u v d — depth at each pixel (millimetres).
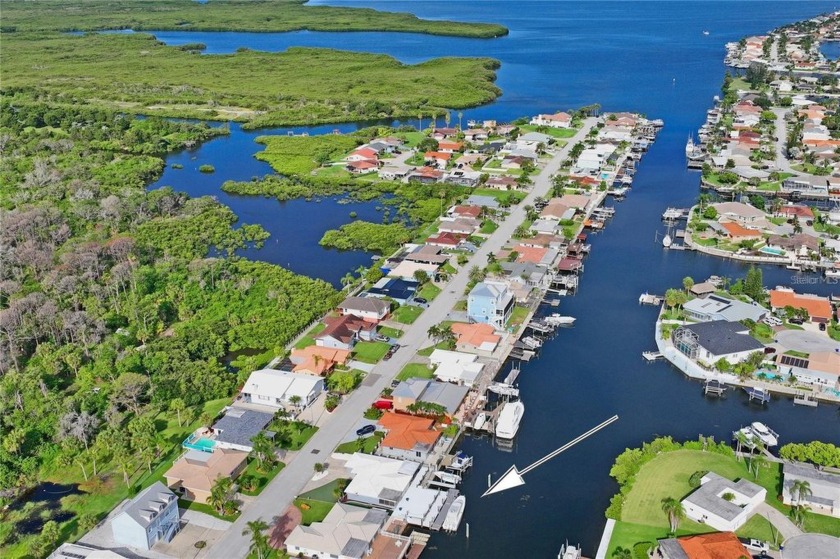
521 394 183750
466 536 137750
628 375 191250
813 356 186625
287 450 160500
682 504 139125
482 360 195875
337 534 132000
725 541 126875
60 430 164875
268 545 133125
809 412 174125
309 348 198875
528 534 138250
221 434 162750
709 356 191500
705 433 167000
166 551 132750
